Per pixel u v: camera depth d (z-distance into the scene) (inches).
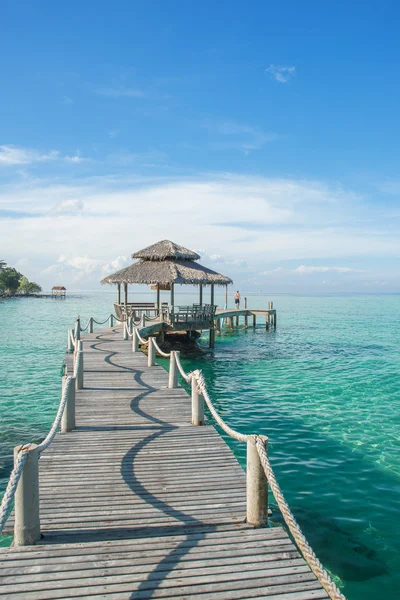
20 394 628.4
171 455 282.0
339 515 277.3
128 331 875.4
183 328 1005.8
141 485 238.1
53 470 257.3
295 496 302.8
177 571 158.7
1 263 5108.3
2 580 151.8
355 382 701.3
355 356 980.6
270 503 291.7
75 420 354.9
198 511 209.5
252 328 1697.8
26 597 143.5
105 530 191.9
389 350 1076.5
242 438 203.2
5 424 484.7
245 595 146.5
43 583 150.3
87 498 222.5
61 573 156.3
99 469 259.1
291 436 433.4
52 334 1472.7
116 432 327.3
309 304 4542.3
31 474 179.3
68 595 144.8
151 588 149.1
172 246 1109.1
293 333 1508.4
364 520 270.8
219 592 147.8
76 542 182.7
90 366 591.5
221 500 221.3
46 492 228.8
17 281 5172.2
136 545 175.2
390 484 322.3
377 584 212.1
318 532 257.4
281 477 334.0
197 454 284.0
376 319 2244.1
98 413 376.2
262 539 181.9
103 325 1846.7
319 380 717.9
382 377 742.5
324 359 938.7
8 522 202.1
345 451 390.6
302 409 535.2
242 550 173.0
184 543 177.3
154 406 398.9
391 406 548.7
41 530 191.5
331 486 318.7
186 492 230.2
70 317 2321.6
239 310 1544.0
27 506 178.1
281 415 509.0
